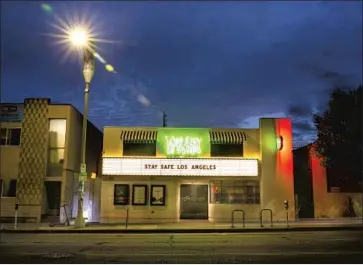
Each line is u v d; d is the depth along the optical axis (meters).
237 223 23.77
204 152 25.69
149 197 25.38
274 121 26.19
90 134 30.33
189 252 12.77
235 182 25.67
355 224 22.03
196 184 25.69
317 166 27.33
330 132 25.61
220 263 10.63
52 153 25.77
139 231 20.47
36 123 25.89
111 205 25.33
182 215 25.41
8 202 25.25
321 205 26.97
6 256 12.23
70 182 26.09
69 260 11.38
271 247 13.84
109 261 11.15
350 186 27.30
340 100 25.23
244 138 25.91
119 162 25.34
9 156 25.77
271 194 25.44
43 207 25.36
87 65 21.67
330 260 11.04
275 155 25.83
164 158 25.38
